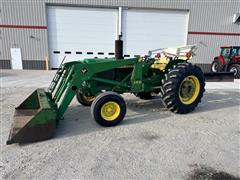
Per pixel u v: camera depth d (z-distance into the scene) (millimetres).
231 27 11711
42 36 10922
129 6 10898
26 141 2723
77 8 10789
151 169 2213
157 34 11469
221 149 2666
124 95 5445
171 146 2725
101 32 11195
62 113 3176
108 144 2758
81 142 2805
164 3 11023
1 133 3031
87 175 2100
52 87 3797
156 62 4281
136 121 3617
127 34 11328
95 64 3330
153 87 4055
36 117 2717
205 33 11664
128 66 3736
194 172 2174
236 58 9430
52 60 11305
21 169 2182
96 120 3223
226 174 2148
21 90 5934
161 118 3783
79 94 4281
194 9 11250
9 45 10922
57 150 2580
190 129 3305
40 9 10586
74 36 11117
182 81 3797
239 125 3514
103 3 10789
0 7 10422
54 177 2062
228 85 7359
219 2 11258
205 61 12086
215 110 4336
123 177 2074
